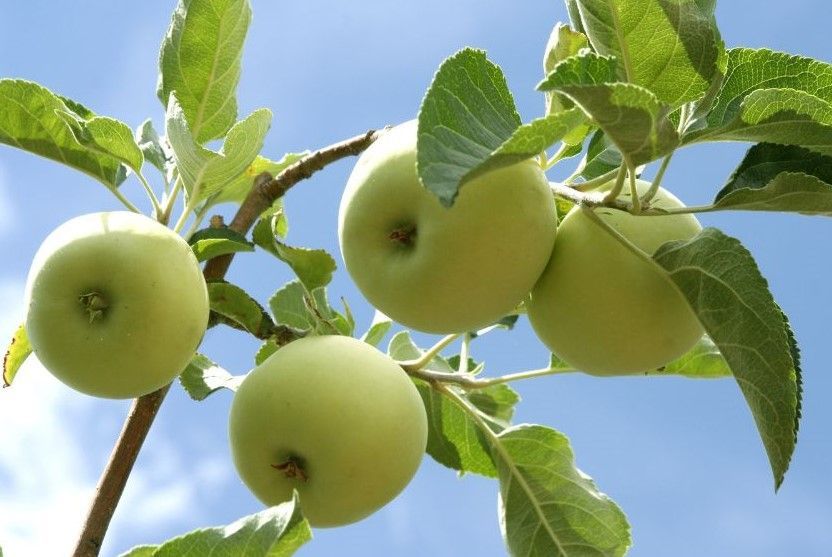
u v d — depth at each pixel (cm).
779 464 80
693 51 82
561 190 84
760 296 80
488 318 83
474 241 81
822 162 83
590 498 91
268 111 86
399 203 82
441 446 95
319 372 85
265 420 85
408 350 98
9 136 88
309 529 76
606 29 82
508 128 79
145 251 83
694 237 81
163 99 91
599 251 83
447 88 78
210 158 86
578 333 84
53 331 83
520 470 92
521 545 91
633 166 81
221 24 90
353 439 84
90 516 84
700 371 93
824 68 85
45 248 84
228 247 88
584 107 77
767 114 82
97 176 89
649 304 83
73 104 92
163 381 84
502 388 99
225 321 89
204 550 76
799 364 83
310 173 91
